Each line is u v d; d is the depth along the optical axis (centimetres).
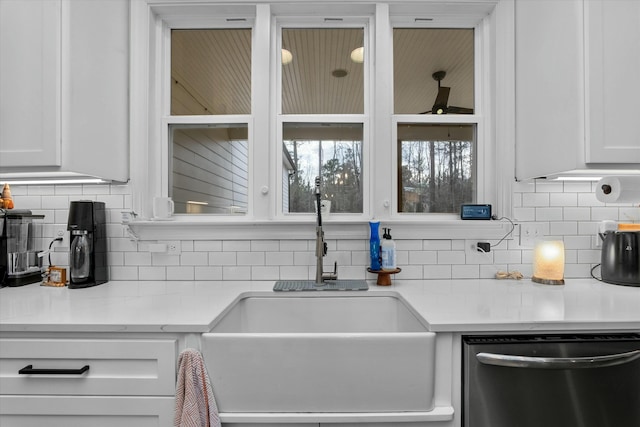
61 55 125
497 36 162
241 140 170
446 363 95
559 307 109
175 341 94
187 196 171
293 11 165
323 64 174
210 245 159
